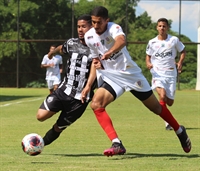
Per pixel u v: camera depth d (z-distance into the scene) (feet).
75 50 34.96
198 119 64.08
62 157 33.65
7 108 79.71
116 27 31.58
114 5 173.17
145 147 39.27
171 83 53.88
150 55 54.39
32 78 165.89
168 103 54.70
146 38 175.52
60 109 34.99
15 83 166.50
